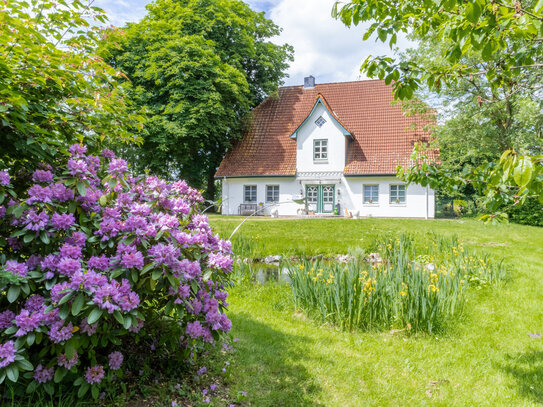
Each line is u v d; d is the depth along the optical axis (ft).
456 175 11.91
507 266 27.81
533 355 14.34
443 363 13.58
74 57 11.27
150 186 10.62
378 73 11.10
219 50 77.56
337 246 36.60
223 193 83.71
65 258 8.26
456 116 64.03
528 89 11.87
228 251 11.06
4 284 7.84
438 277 19.57
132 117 13.01
